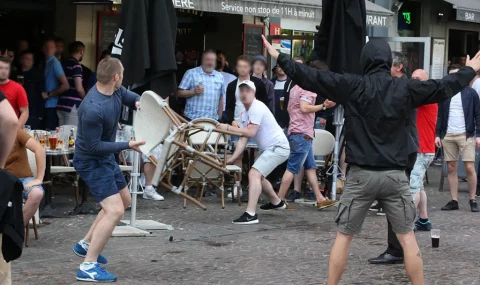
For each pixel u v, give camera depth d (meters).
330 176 13.87
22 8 16.16
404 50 17.31
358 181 7.19
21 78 13.41
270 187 12.39
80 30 16.45
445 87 7.23
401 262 9.05
